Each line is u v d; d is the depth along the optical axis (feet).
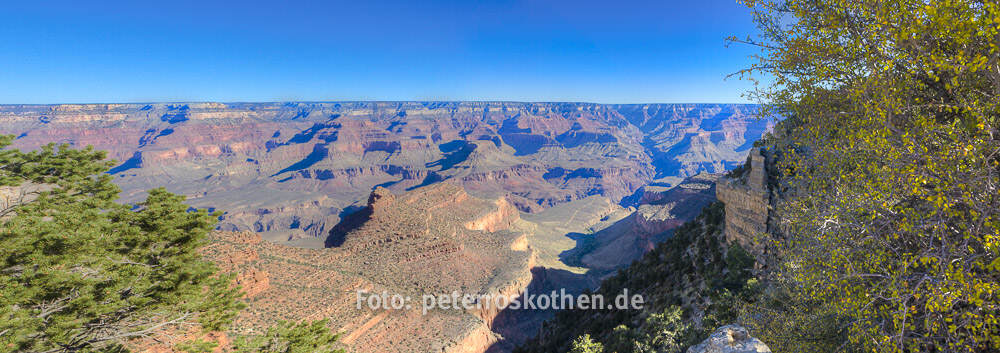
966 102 27.84
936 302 24.97
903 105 30.58
